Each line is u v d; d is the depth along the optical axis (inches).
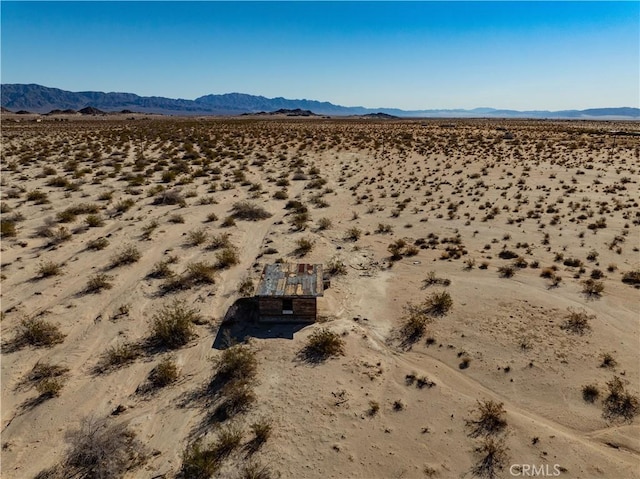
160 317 453.1
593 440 312.8
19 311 475.5
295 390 362.0
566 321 462.9
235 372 375.6
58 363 390.3
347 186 1149.1
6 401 344.5
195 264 583.5
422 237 745.6
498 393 362.3
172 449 301.4
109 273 577.3
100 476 273.3
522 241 711.1
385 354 417.4
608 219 814.5
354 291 544.4
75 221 792.9
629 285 542.9
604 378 374.6
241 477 278.7
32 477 277.3
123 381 371.6
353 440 311.6
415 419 332.8
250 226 797.9
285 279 476.7
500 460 294.7
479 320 469.4
